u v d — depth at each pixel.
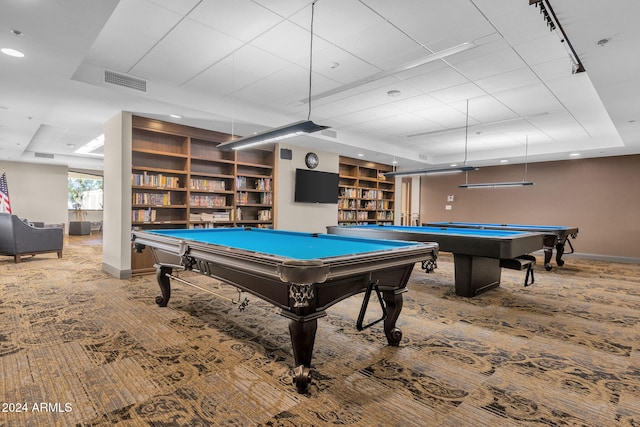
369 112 5.69
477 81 4.31
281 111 5.74
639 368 2.40
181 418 1.73
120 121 4.95
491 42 3.32
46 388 1.99
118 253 5.01
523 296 4.41
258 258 2.04
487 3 2.70
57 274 5.25
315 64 3.90
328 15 2.90
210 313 3.45
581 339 2.93
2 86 4.03
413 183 12.51
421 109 5.49
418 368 2.34
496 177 9.94
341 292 2.22
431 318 3.46
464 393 2.03
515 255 4.08
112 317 3.28
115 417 1.73
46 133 6.77
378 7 2.77
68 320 3.17
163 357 2.44
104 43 3.45
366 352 2.60
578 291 4.73
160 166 5.67
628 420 1.78
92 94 4.28
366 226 6.65
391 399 1.95
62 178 11.27
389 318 2.70
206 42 3.41
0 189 7.87
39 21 2.66
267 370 2.28
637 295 4.54
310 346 2.03
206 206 6.03
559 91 4.63
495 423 1.74
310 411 1.82
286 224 7.21
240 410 1.81
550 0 2.47
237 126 5.73
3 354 2.43
